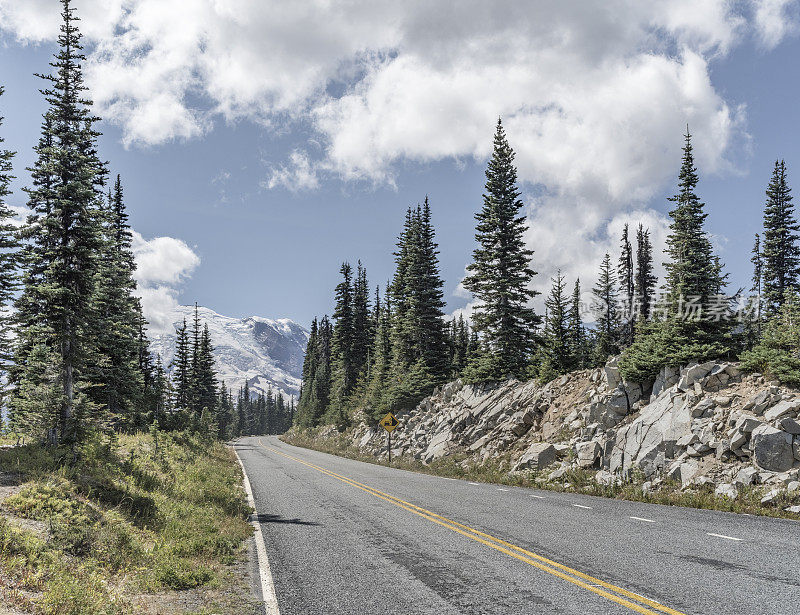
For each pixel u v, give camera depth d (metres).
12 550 6.44
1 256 20.14
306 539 9.17
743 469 13.32
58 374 15.45
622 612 5.13
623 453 17.11
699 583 6.00
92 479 11.62
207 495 13.95
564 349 35.69
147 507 10.71
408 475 21.70
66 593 5.46
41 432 14.42
